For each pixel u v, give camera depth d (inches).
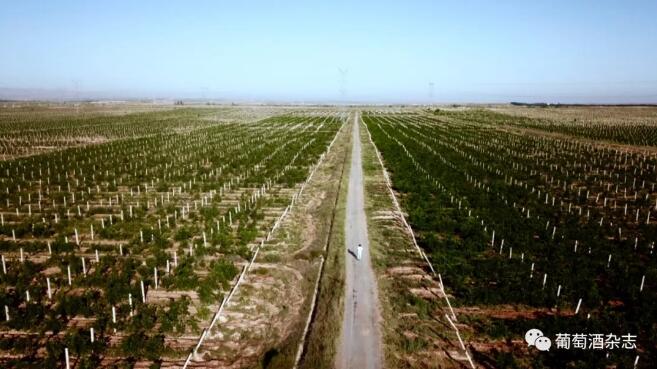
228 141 2701.8
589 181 1689.2
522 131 3533.5
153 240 1027.3
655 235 1069.8
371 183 1635.1
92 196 1428.4
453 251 952.3
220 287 799.7
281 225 1143.6
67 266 866.1
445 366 585.6
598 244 1001.5
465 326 680.4
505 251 969.5
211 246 991.6
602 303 749.3
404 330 663.1
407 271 869.2
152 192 1492.4
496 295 754.8
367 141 2856.8
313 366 571.5
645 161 2133.4
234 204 1354.6
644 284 815.1
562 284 801.6
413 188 1517.0
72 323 681.0
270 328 671.8
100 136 2979.8
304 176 1726.1
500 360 590.2
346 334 643.5
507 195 1433.3
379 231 1095.6
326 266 875.4
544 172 1825.8
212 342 637.3
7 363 580.1
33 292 758.5
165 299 760.3
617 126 4018.2
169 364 589.6
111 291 757.9
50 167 1843.0
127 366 579.2
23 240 1031.0
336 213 1230.3
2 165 1827.0
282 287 804.6
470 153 2284.7
